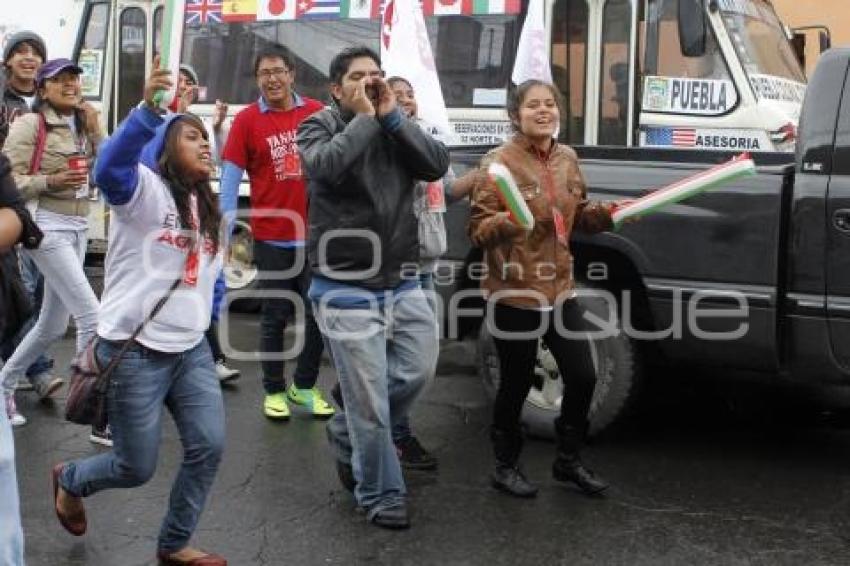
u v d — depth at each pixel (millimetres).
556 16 8398
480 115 8477
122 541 3916
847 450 5090
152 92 3154
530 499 4363
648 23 8078
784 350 4539
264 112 5344
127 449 3490
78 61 10469
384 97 3746
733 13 8148
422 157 3820
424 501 4348
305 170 3818
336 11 8992
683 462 4863
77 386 3443
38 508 4219
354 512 4223
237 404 5797
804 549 3877
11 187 2908
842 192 4344
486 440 5184
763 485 4562
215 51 9484
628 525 4098
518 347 4199
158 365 3455
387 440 4008
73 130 5219
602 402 4898
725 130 7910
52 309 5125
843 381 4434
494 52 8438
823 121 4457
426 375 4070
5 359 5449
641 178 4812
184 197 3426
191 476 3578
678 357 4742
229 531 4023
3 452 2881
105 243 9961
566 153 4223
